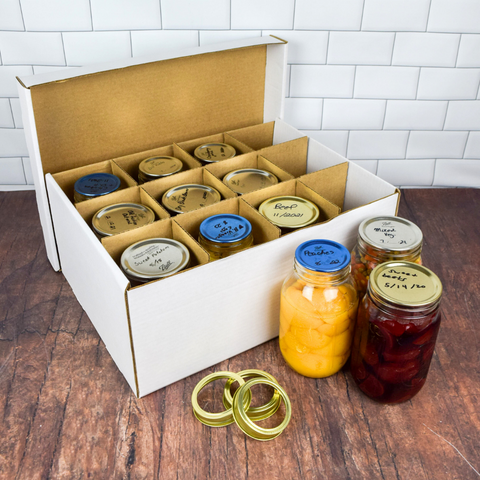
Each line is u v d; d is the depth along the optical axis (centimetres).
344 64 148
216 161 127
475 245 140
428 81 152
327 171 119
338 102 155
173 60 127
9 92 144
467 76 151
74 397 97
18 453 87
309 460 86
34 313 116
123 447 88
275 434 88
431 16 141
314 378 101
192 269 86
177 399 97
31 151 117
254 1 137
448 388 100
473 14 141
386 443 89
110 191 113
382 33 144
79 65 142
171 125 136
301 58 147
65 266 122
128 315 83
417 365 89
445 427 92
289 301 93
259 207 110
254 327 104
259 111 150
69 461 86
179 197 114
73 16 134
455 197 163
